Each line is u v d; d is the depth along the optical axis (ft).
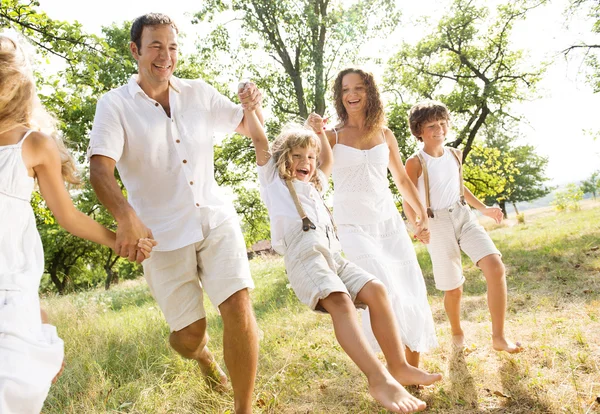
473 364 12.16
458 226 13.76
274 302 22.54
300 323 17.19
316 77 65.51
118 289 46.06
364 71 12.49
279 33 68.44
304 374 12.34
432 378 8.97
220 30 69.51
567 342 12.84
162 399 11.48
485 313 17.35
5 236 6.43
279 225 10.09
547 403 9.68
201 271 10.87
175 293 10.86
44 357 6.12
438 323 16.90
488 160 83.10
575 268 22.70
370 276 9.82
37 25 31.78
